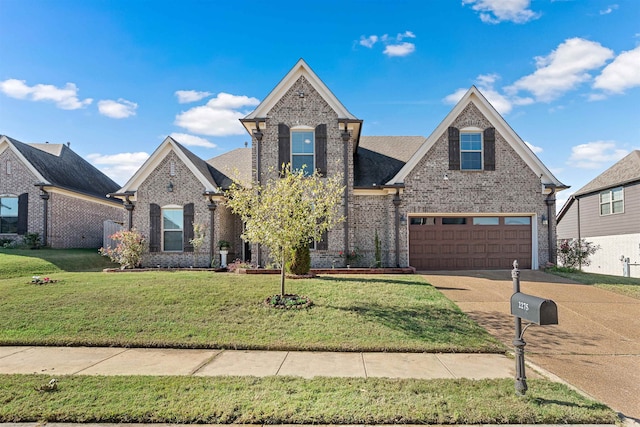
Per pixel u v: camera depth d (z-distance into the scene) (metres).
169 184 17.44
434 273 15.39
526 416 4.56
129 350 7.37
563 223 29.31
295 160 16.66
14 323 8.54
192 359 6.82
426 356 7.05
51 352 7.22
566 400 5.01
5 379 5.70
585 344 7.68
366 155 19.61
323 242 16.44
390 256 16.38
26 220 20.08
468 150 16.64
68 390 5.27
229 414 4.56
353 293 10.83
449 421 4.48
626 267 20.69
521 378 5.22
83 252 20.48
